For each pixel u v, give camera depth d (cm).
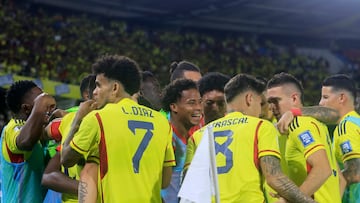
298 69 9756
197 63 8881
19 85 1490
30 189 1430
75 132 1165
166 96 1491
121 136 1127
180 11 8969
